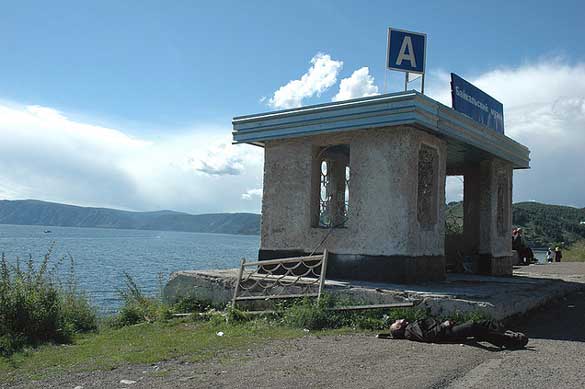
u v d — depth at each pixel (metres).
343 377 6.06
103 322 12.05
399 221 11.05
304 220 12.48
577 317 10.24
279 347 7.87
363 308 9.59
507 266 15.99
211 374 6.42
